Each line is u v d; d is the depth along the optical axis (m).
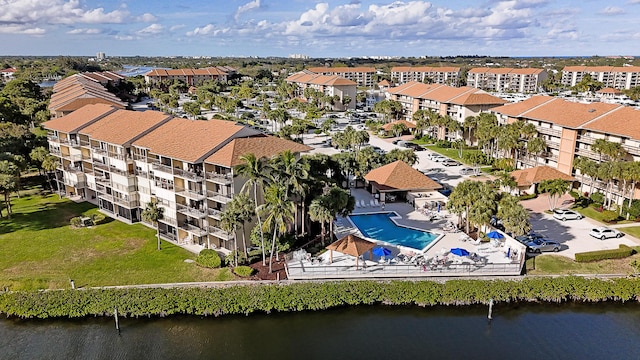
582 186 82.44
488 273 53.28
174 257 58.62
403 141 133.50
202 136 63.66
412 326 46.50
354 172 86.25
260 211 54.75
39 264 56.94
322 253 59.38
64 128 80.31
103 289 50.44
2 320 48.19
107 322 47.53
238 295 48.75
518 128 95.19
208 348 43.31
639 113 78.62
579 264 56.25
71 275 54.25
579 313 48.75
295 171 55.06
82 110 89.06
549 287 50.00
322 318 47.84
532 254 58.88
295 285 50.59
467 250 59.31
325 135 145.00
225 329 46.19
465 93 131.62
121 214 73.00
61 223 70.31
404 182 80.12
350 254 53.06
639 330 45.94
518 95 181.12
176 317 47.94
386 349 42.97
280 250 57.78
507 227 58.22
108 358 42.19
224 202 57.66
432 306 49.38
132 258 58.41
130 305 47.88
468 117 121.75
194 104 175.88
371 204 78.19
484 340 44.38
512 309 49.25
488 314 48.31
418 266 53.84
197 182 60.88
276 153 61.69
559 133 87.69
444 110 135.88
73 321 47.84
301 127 128.25
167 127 70.31
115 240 64.00
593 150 78.12
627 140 75.81
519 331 45.72
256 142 62.91
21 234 66.00
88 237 65.00
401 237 64.75
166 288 50.69
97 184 76.19
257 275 53.72
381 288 49.84
